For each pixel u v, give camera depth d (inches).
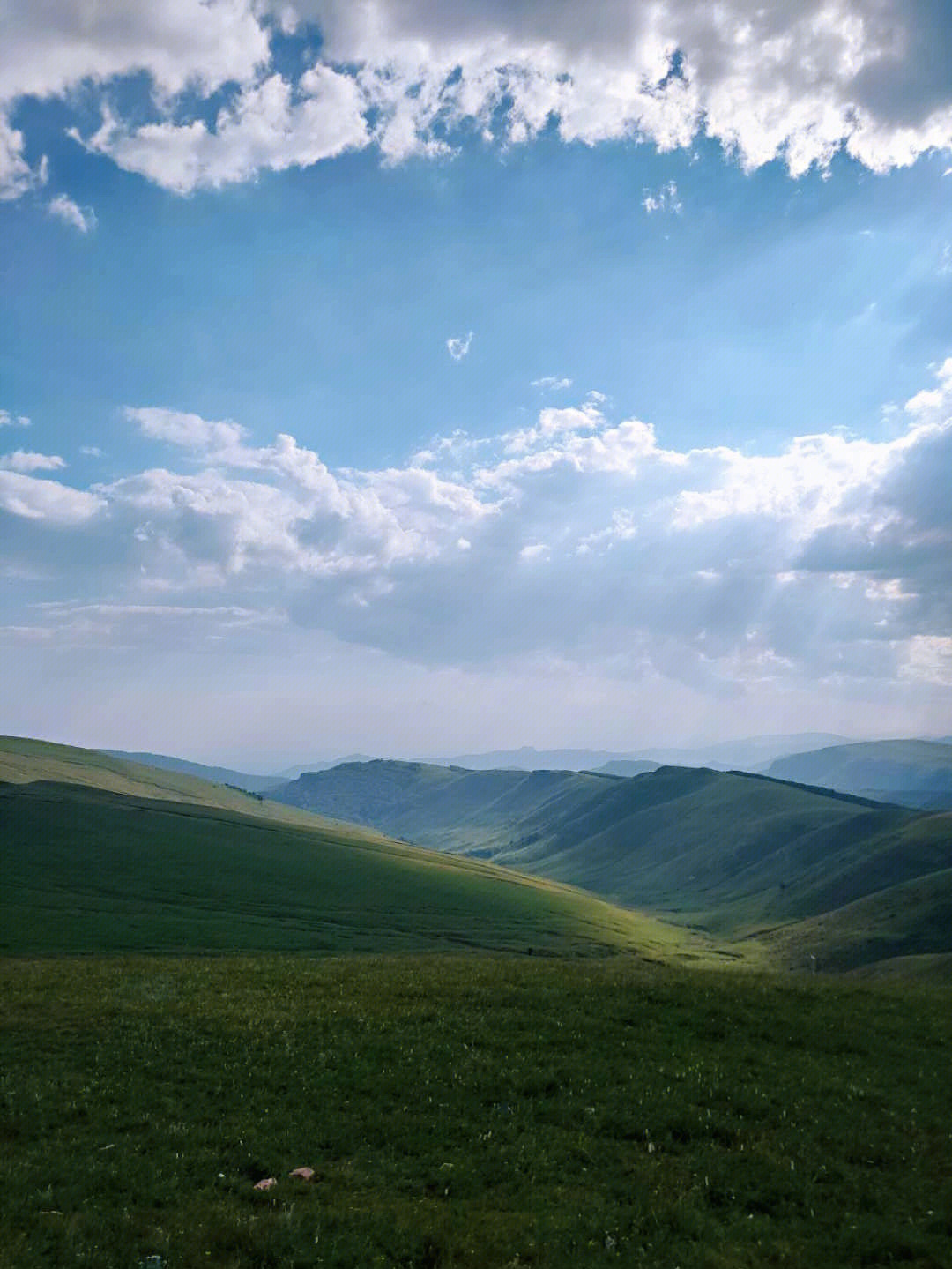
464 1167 759.7
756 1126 836.0
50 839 6476.4
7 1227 641.6
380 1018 1187.9
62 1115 867.4
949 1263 605.9
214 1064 1005.8
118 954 3769.7
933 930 7175.2
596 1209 684.1
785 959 7411.4
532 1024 1159.0
